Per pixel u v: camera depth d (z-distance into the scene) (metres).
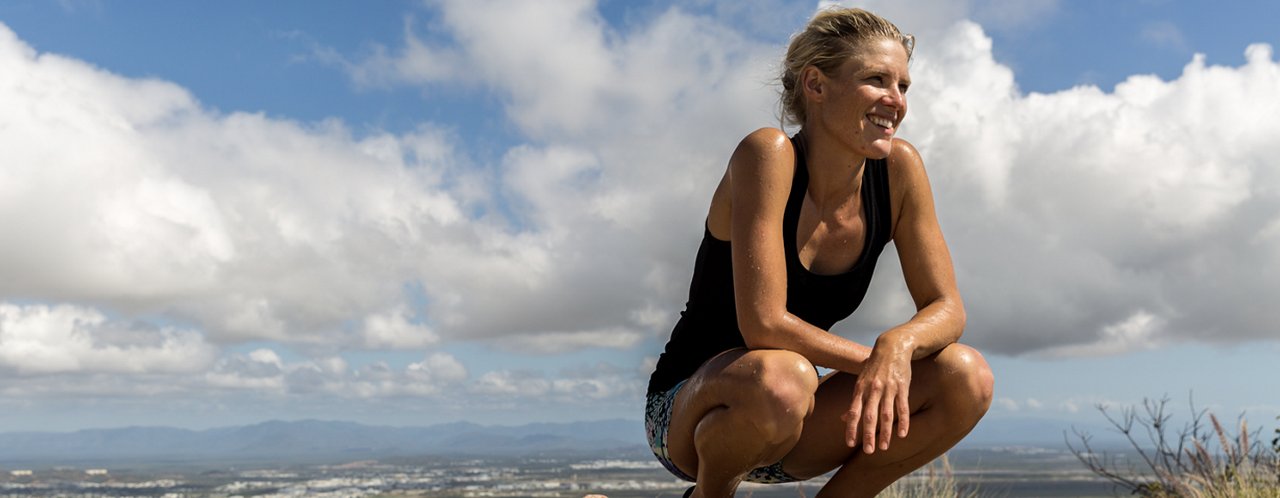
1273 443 5.62
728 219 2.76
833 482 2.82
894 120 2.66
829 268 2.76
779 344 2.53
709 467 2.60
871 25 2.64
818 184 2.70
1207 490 5.61
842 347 2.50
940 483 5.49
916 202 2.80
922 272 2.79
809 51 2.67
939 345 2.57
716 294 2.81
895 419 2.61
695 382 2.61
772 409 2.39
